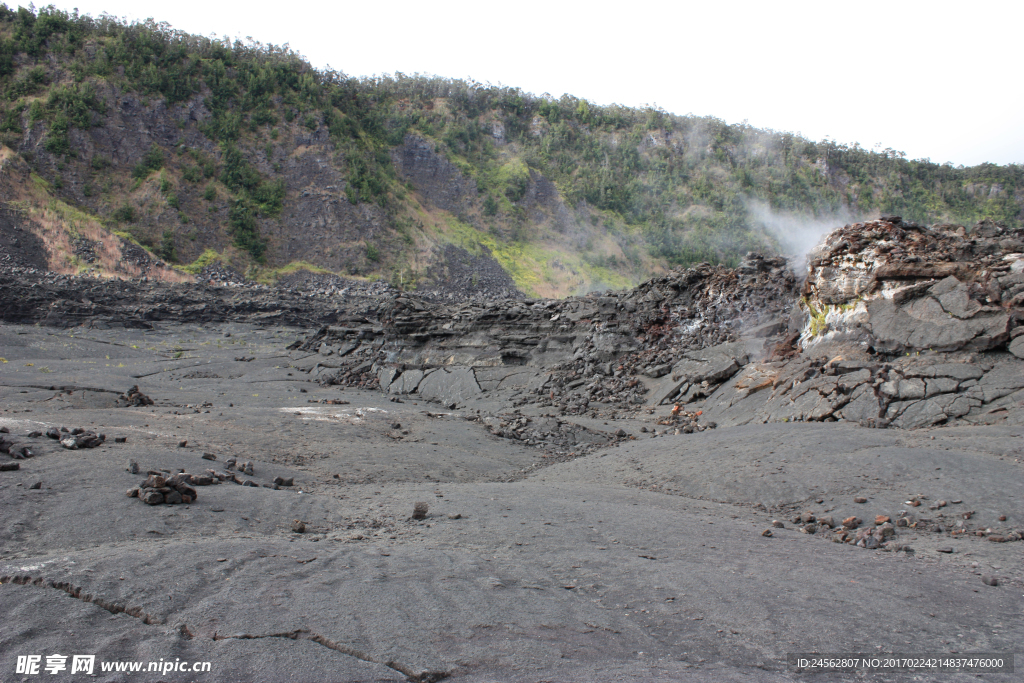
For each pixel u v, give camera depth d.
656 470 12.94
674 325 28.28
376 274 100.19
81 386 24.09
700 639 4.68
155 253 84.38
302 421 18.14
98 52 104.00
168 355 46.88
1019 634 5.04
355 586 5.07
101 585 4.70
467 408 27.27
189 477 8.43
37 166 86.69
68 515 6.43
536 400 26.25
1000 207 141.25
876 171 160.75
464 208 133.75
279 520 7.31
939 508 8.86
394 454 14.41
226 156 105.06
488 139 156.12
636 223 146.12
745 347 23.53
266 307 64.44
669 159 165.38
